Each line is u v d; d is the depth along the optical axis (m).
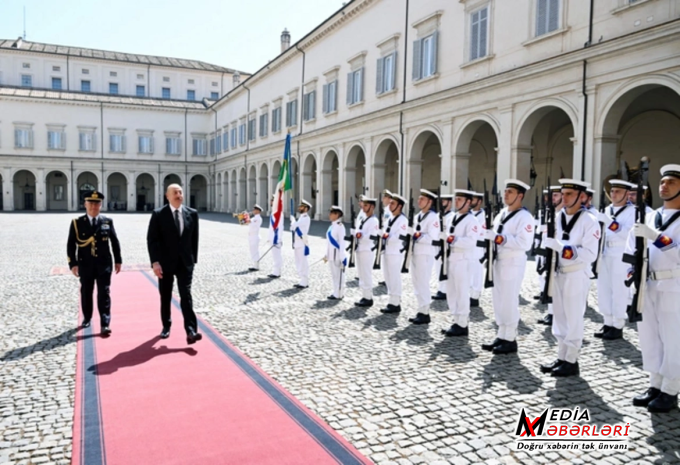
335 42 31.08
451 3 21.23
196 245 6.91
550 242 5.62
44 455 3.81
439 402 4.83
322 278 11.95
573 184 5.66
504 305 6.33
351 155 30.14
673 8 13.27
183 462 3.71
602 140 15.30
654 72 13.71
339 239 9.45
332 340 6.84
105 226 7.34
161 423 4.32
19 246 18.73
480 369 5.76
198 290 10.39
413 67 23.62
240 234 24.89
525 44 17.58
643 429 4.35
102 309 7.18
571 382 5.39
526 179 18.36
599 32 15.19
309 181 35.91
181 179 56.94
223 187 53.31
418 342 6.79
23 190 53.88
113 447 3.91
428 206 7.85
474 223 7.09
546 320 7.82
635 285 4.79
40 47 55.91
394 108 24.80
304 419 4.41
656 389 4.88
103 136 53.19
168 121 55.97
